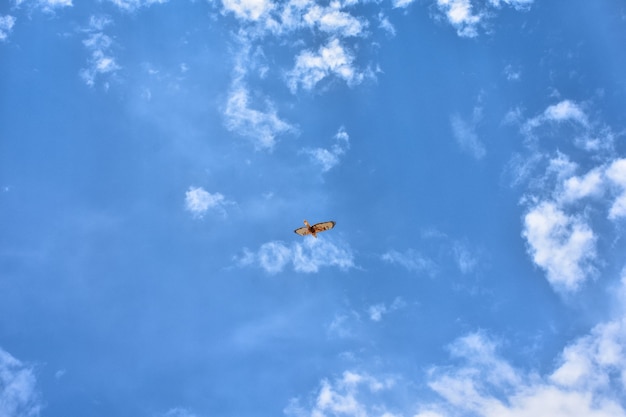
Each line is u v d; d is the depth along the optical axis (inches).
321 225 1779.0
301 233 1793.8
